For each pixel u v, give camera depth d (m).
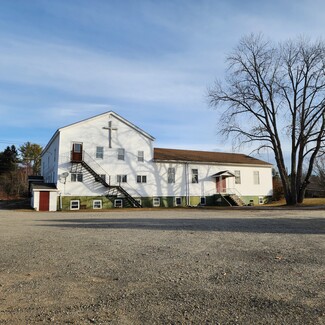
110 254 7.37
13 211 27.16
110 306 4.13
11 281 5.28
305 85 30.09
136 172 33.38
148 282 5.17
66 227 13.08
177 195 35.12
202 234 10.54
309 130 30.16
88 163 31.20
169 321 3.65
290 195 31.33
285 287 4.83
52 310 4.01
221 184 37.84
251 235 10.23
